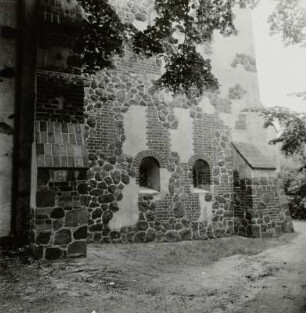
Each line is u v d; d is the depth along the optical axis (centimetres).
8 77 734
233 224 1208
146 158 1068
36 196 636
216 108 1234
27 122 728
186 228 1095
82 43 729
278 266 717
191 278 614
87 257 699
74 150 675
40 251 631
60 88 698
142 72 1083
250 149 1254
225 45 1320
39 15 700
